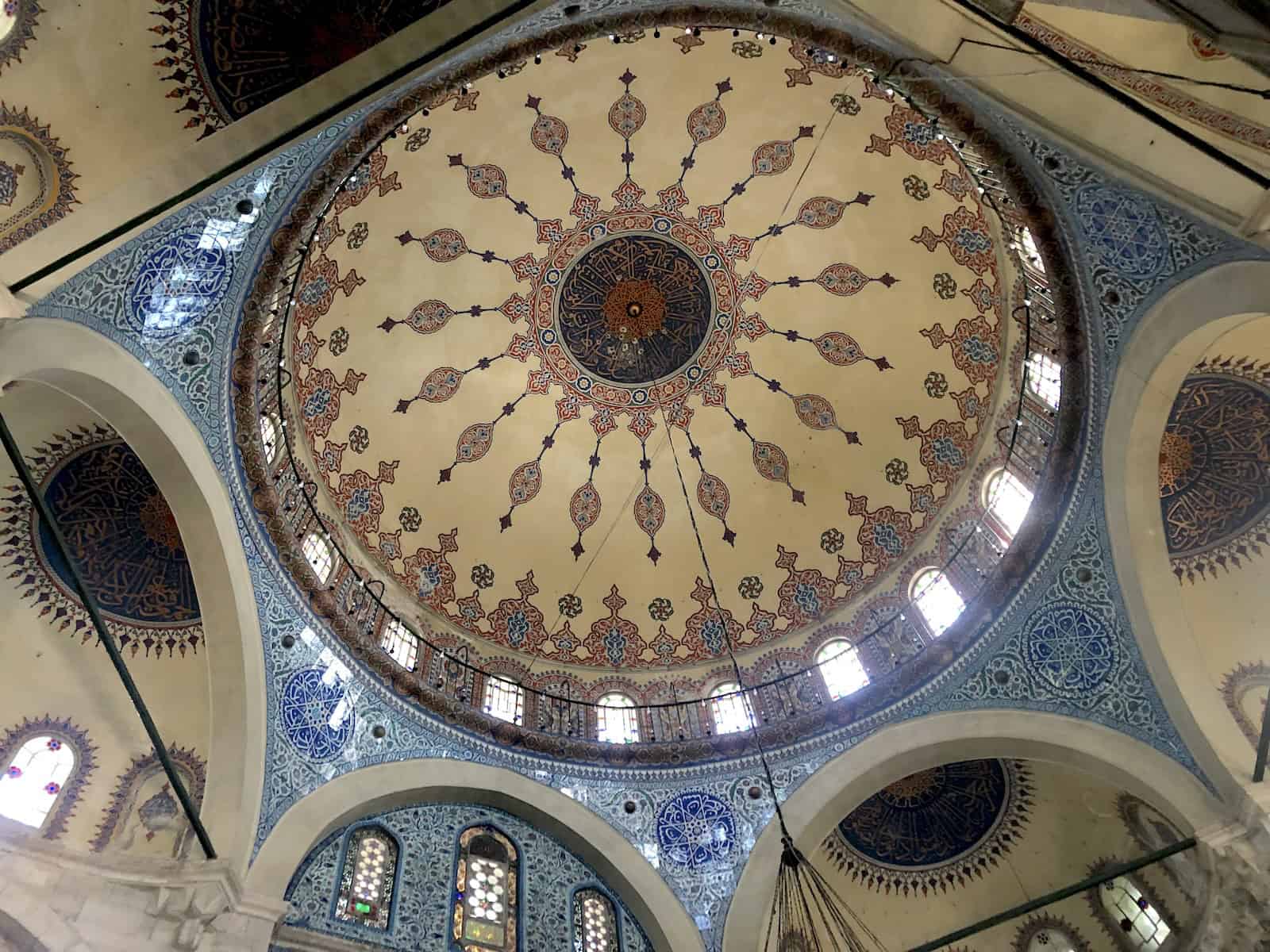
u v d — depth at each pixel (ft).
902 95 30.99
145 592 34.55
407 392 47.65
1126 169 27.30
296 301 39.73
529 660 47.29
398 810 35.96
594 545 50.93
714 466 51.70
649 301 50.24
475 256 47.16
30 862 25.34
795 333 49.62
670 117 45.06
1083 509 36.04
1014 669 37.60
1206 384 34.47
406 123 40.29
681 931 36.55
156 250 27.40
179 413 30.17
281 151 26.23
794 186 46.42
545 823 38.65
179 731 34.40
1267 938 30.45
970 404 45.14
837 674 44.60
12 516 32.60
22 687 32.76
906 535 47.03
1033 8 25.29
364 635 37.88
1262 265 26.58
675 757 41.50
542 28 29.86
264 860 29.94
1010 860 43.24
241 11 24.27
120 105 24.68
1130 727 34.37
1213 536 36.52
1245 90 21.11
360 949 30.89
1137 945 39.19
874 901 43.93
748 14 29.30
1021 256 37.93
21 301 23.25
